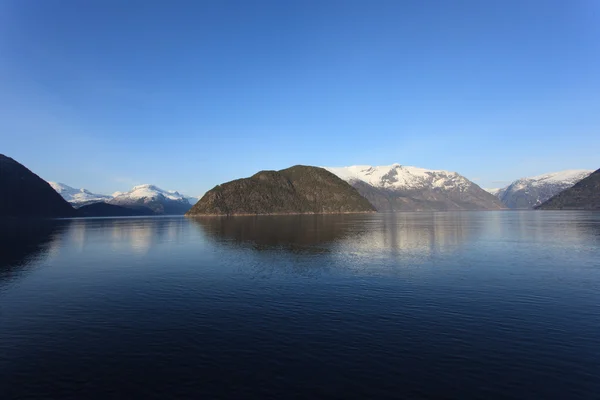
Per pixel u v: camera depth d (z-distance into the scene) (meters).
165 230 108.19
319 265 40.81
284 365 15.62
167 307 24.77
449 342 17.98
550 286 29.86
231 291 29.02
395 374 14.73
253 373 14.93
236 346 17.73
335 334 19.19
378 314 22.56
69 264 44.41
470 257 46.31
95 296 28.12
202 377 14.68
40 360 16.58
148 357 16.67
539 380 14.22
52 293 29.25
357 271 37.00
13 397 13.46
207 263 43.47
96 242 72.88
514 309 23.52
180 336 19.23
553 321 21.11
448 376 14.53
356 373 14.83
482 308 23.77
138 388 13.94
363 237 75.69
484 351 16.91
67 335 19.70
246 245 62.28
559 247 55.75
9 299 27.44
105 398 13.30
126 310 24.27
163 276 35.75
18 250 59.53
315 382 14.12
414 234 83.06
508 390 13.49
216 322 21.41
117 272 38.44
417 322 21.03
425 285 30.45
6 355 17.19
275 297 26.94
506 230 93.00
